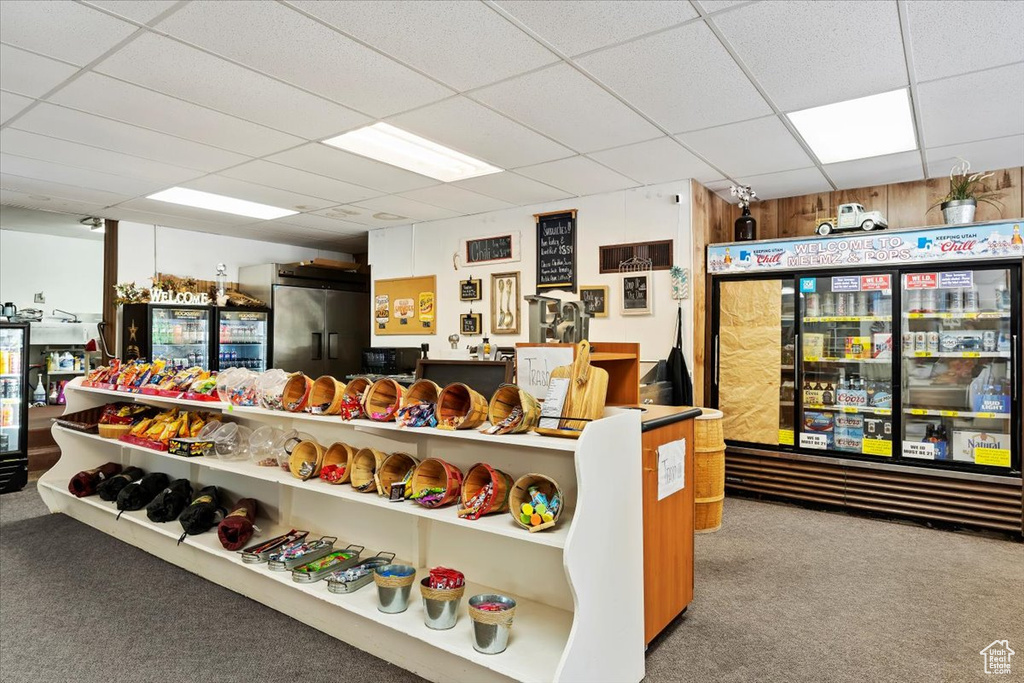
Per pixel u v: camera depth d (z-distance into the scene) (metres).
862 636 2.65
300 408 2.87
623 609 2.20
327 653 2.50
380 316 7.11
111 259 6.61
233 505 3.63
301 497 3.30
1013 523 3.95
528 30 2.57
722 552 3.71
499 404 2.32
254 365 7.15
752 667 2.39
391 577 2.33
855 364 4.79
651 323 5.12
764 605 2.96
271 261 8.04
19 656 2.47
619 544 2.17
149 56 2.80
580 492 1.94
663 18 2.47
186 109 3.44
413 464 2.62
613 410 2.53
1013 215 4.53
